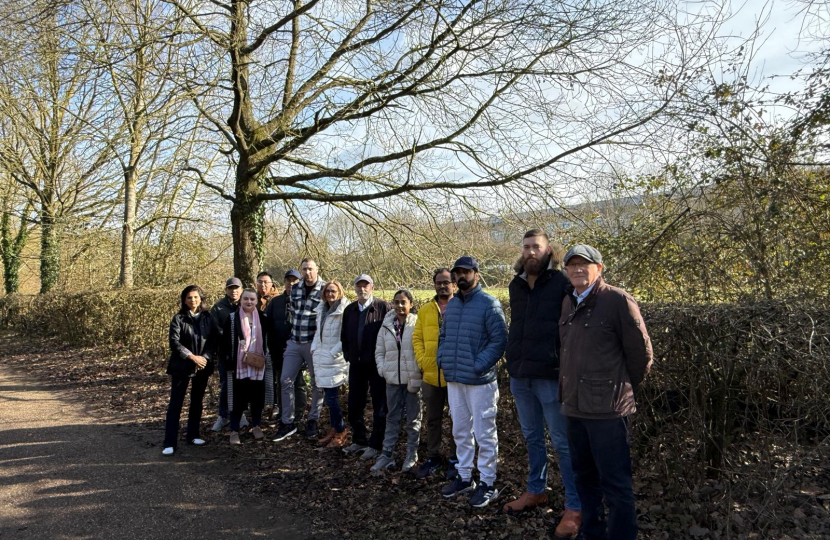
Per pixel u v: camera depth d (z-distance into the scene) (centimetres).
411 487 442
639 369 302
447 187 854
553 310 359
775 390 327
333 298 558
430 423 462
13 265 2152
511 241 838
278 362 641
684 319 351
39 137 1645
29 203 1856
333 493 441
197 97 855
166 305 1041
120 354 1138
